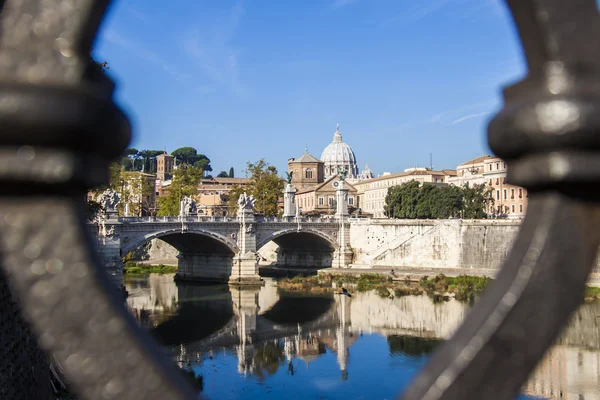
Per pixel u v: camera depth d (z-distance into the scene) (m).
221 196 170.25
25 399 9.88
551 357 40.94
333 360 43.44
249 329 54.38
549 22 2.22
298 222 93.25
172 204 111.25
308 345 48.12
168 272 101.88
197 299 71.25
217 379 38.94
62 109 2.09
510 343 2.20
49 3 2.22
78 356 2.21
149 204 160.50
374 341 49.19
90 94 2.21
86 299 2.21
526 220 2.40
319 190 165.25
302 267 106.44
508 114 2.31
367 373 40.09
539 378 36.50
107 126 2.27
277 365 42.31
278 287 81.88
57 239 2.20
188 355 45.16
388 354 44.97
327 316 60.16
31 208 2.20
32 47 2.21
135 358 2.25
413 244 93.38
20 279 2.19
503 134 2.35
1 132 2.08
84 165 2.26
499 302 2.24
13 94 2.06
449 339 2.36
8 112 2.04
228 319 59.00
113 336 2.23
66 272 2.20
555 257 2.23
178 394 2.30
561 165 2.17
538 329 2.21
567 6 2.26
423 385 2.26
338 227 100.38
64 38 2.21
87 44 2.32
